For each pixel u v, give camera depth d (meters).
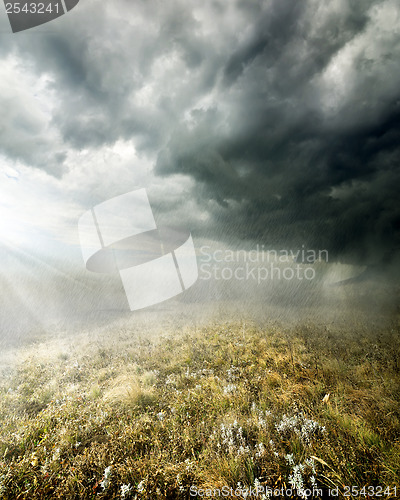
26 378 5.75
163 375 5.49
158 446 3.01
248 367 5.41
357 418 3.09
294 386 4.19
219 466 2.54
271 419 3.34
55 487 2.57
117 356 6.94
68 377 5.71
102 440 3.31
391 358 5.11
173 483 2.50
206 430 3.27
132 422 3.59
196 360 6.15
